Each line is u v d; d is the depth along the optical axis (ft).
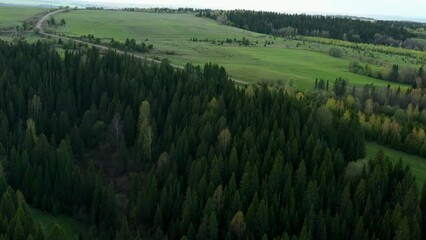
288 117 372.17
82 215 291.99
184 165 322.14
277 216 264.11
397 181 297.33
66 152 316.40
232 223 252.21
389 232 247.70
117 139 375.86
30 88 414.82
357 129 368.48
